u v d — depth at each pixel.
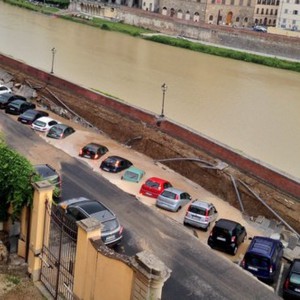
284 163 58.34
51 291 22.94
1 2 154.25
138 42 122.06
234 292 27.02
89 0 158.88
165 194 39.66
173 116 69.31
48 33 117.62
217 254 30.56
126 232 31.64
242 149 61.09
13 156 24.83
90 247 20.39
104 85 80.19
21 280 23.53
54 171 35.28
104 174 45.00
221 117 71.06
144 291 17.94
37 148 46.53
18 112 56.09
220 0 142.50
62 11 149.38
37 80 65.06
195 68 100.38
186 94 80.25
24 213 24.14
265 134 66.44
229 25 144.75
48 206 23.34
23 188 23.81
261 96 84.25
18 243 24.91
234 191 43.84
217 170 45.41
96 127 56.88
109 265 19.48
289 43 118.12
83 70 87.62
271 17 147.62
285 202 41.06
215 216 38.06
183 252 30.25
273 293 27.52
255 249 30.34
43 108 61.94
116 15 147.50
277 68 111.31
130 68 93.44
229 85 89.44
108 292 19.67
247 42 122.94
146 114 53.09
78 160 44.78
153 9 151.38
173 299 25.50
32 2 156.38
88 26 136.00
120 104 55.62
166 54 111.19
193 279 27.58
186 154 48.38
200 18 143.50
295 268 28.95
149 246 30.38
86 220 20.83
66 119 59.38
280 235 38.53
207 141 47.59
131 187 43.22
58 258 22.84
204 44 123.06
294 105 80.81
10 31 113.75
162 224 33.47
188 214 36.75
